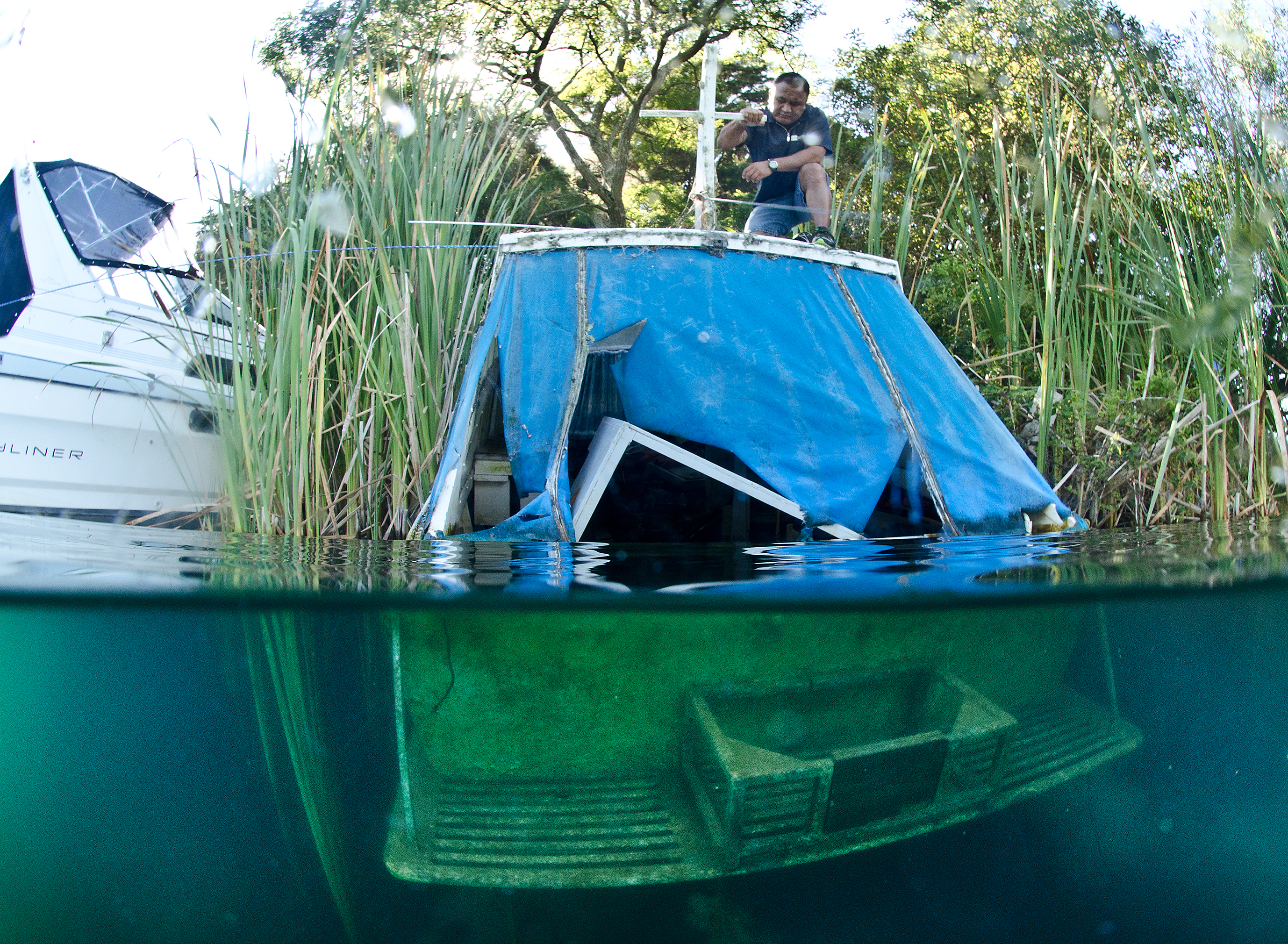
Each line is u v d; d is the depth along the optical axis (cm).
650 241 352
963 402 368
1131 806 301
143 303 527
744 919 236
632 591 226
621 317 338
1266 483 461
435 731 238
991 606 243
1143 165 489
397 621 234
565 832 224
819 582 240
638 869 211
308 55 485
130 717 291
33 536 342
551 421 329
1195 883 257
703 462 328
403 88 500
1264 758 338
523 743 238
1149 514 436
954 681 257
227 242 443
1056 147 486
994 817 262
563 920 230
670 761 243
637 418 342
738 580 242
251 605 231
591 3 1070
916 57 624
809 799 218
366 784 273
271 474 400
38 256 491
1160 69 481
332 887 242
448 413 440
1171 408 458
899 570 260
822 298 359
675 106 1236
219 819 295
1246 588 257
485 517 445
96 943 231
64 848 276
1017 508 353
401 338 423
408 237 466
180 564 276
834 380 340
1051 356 451
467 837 222
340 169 482
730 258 354
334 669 264
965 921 233
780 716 242
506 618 223
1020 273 512
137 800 300
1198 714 321
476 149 501
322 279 464
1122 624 291
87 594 234
